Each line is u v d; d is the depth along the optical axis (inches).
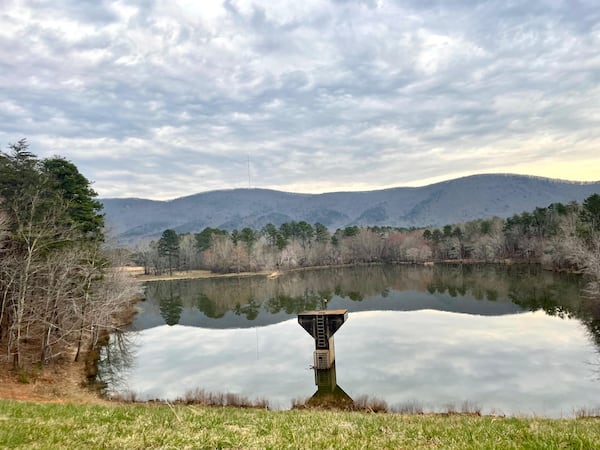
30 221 1407.5
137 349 1973.4
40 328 1793.8
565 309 2436.0
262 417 601.0
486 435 444.8
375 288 4126.5
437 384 1342.3
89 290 1705.2
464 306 2765.7
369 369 1533.0
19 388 1185.4
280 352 1873.8
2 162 1705.2
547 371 1428.4
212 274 6781.5
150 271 6988.2
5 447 392.2
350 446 406.3
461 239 7509.8
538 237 5649.6
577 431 455.8
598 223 3558.1
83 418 544.7
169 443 422.0
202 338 2218.3
